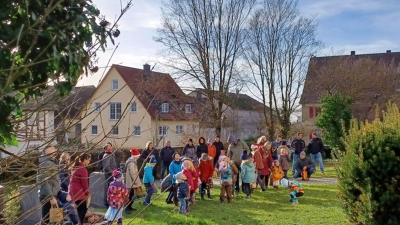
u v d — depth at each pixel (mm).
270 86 33125
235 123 34562
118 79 34438
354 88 30484
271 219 10117
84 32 2135
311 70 34781
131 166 10594
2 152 2262
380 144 6262
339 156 6934
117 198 8164
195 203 12305
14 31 1762
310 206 11727
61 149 2588
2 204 2369
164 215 10453
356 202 6297
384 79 30266
